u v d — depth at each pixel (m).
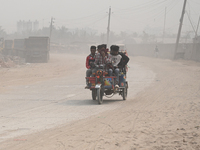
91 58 27.69
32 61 112.62
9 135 15.36
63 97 31.73
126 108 23.53
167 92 33.22
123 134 14.40
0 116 21.30
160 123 16.70
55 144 13.02
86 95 33.19
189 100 26.17
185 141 12.57
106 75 26.98
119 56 27.31
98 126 16.69
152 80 48.25
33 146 12.87
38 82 49.12
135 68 78.62
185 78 49.81
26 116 21.09
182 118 17.92
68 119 19.58
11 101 28.97
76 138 13.96
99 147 12.28
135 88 38.47
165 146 12.02
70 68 83.19
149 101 27.14
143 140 13.10
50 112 22.64
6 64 85.50
